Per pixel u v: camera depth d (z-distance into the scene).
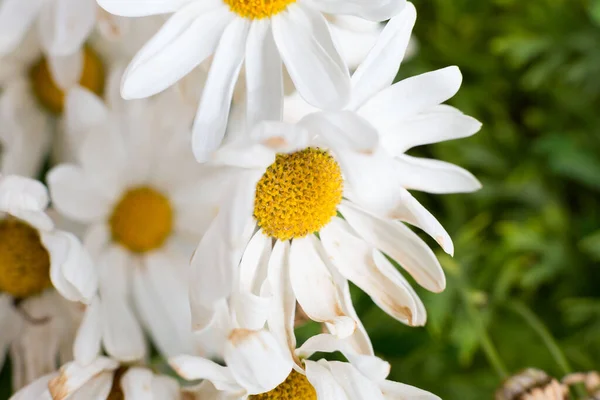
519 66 0.35
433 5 0.35
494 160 0.35
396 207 0.24
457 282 0.32
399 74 0.34
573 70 0.34
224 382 0.25
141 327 0.29
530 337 0.33
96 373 0.26
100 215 0.28
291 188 0.26
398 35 0.25
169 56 0.25
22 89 0.30
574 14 0.34
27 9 0.28
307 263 0.26
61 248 0.25
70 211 0.28
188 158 0.28
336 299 0.26
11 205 0.25
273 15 0.25
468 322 0.31
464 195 0.34
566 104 0.35
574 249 0.34
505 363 0.33
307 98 0.25
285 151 0.24
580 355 0.33
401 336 0.31
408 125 0.26
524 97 0.35
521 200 0.35
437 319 0.31
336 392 0.25
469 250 0.34
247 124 0.25
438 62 0.35
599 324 0.33
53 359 0.28
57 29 0.27
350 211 0.26
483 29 0.35
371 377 0.25
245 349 0.25
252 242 0.26
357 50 0.28
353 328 0.25
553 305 0.34
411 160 0.26
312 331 0.30
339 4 0.25
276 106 0.25
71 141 0.28
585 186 0.35
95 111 0.28
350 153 0.24
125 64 0.28
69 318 0.28
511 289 0.35
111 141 0.28
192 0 0.25
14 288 0.28
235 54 0.25
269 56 0.25
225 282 0.24
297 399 0.26
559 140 0.34
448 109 0.26
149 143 0.28
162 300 0.28
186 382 0.28
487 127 0.35
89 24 0.27
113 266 0.28
